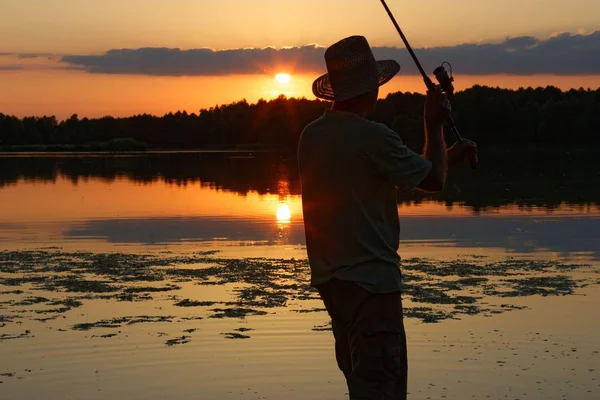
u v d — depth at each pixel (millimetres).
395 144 4070
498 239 15141
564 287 10875
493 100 66188
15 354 7922
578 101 67625
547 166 42562
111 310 9766
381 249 4125
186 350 8016
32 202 22859
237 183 31344
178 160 57750
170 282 11453
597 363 7516
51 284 11352
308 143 4207
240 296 10484
